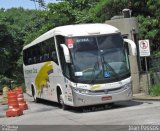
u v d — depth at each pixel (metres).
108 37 18.94
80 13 39.78
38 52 24.62
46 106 24.02
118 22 26.09
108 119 15.64
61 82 19.97
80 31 18.88
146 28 28.53
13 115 20.08
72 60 18.41
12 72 52.94
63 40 18.95
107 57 18.64
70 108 20.64
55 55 20.56
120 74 18.61
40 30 43.03
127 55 19.06
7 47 52.22
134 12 30.47
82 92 18.20
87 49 18.59
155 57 25.80
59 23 40.56
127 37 25.98
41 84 24.53
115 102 20.11
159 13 28.33
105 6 30.78
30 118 18.67
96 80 18.30
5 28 52.34
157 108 17.66
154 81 25.38
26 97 34.69
